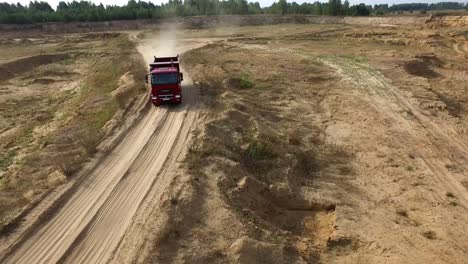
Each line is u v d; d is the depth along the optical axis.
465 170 20.41
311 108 29.12
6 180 19.00
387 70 38.03
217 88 30.31
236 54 47.75
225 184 16.56
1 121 31.55
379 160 21.48
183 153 19.05
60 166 18.05
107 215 14.43
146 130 22.30
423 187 18.77
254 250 12.89
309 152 22.22
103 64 48.62
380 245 14.84
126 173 17.45
